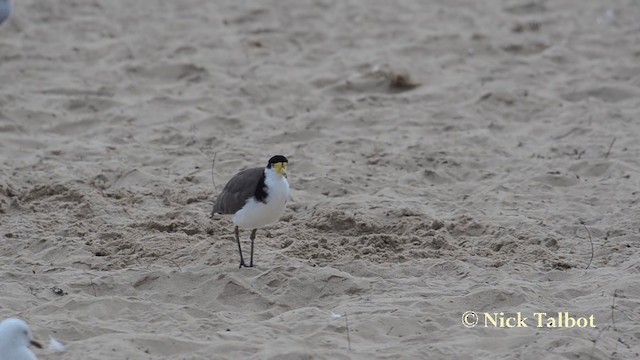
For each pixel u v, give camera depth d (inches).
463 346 374.0
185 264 463.5
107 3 1058.7
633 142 684.1
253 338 377.1
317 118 741.9
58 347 365.1
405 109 766.5
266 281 434.9
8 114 724.7
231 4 1067.9
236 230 448.1
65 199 560.4
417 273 458.6
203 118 730.8
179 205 559.2
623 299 421.1
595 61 893.8
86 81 817.5
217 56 888.9
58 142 679.7
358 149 676.7
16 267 458.0
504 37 964.0
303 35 965.2
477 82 829.2
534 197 584.1
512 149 681.6
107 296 421.7
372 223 523.8
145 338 370.9
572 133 711.7
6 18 773.3
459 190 602.5
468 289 431.8
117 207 548.7
